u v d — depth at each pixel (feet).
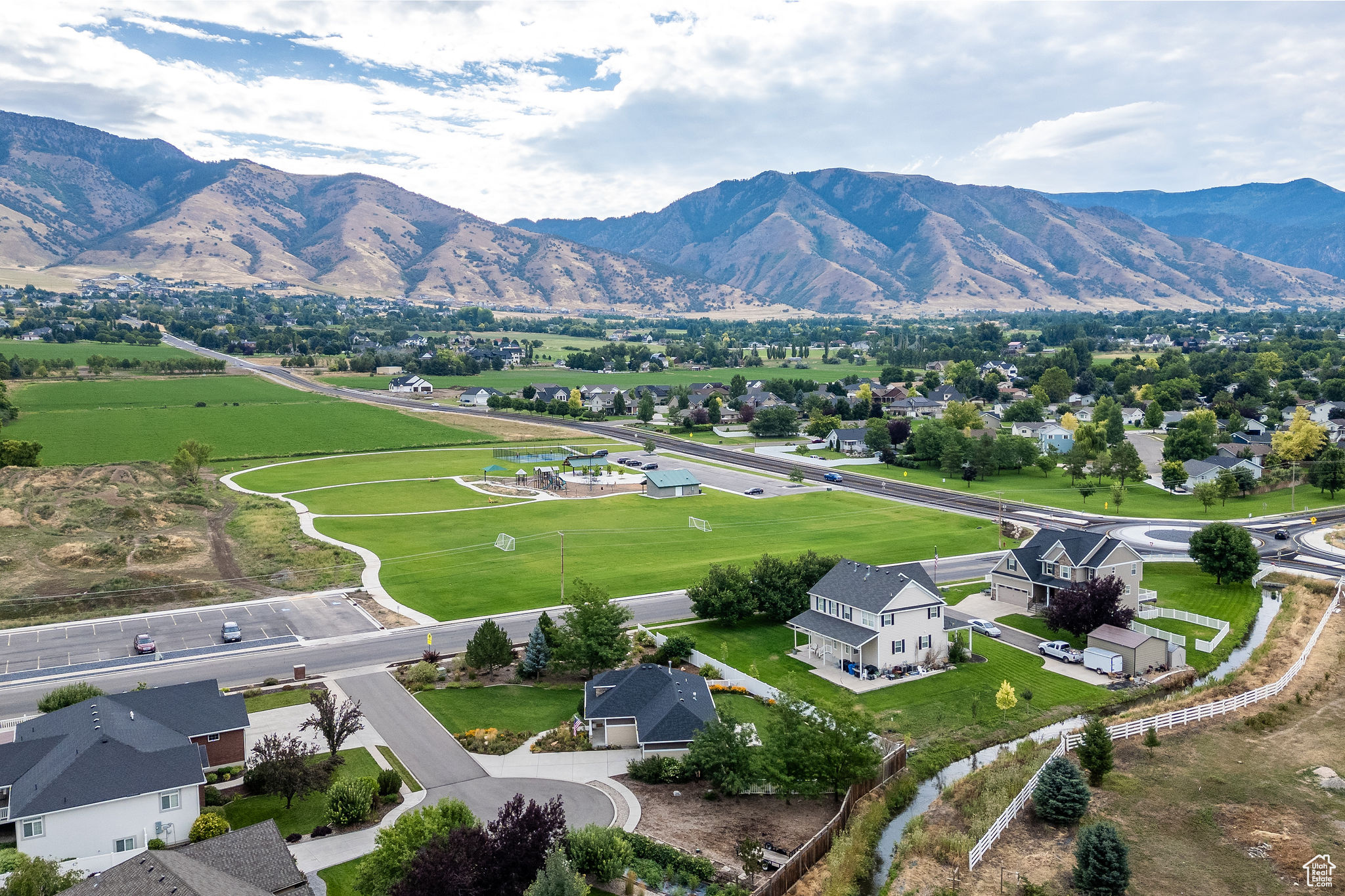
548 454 595.88
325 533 381.19
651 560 343.05
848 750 165.99
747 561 339.16
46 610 279.08
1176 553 355.36
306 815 162.71
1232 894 144.97
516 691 222.89
